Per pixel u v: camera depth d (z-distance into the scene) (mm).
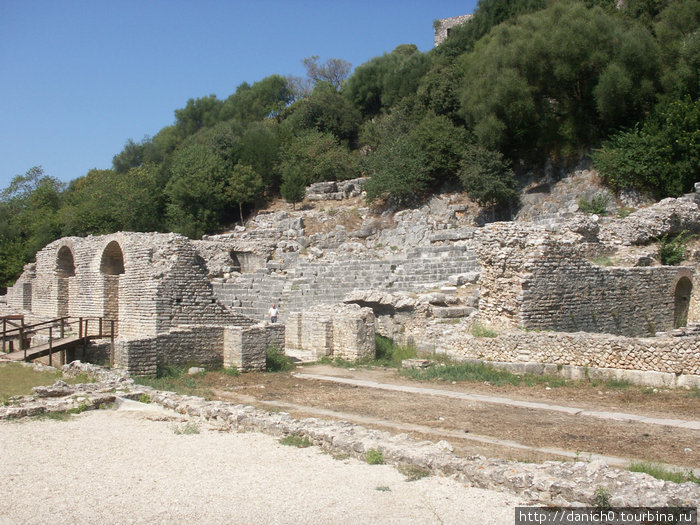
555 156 46125
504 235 21469
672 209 30188
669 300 25562
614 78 40781
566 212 39188
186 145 76812
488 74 47062
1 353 22875
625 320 23562
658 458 10500
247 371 20906
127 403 14531
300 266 39281
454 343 21453
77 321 31672
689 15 41875
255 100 93000
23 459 10133
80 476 9266
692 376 15719
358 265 35562
